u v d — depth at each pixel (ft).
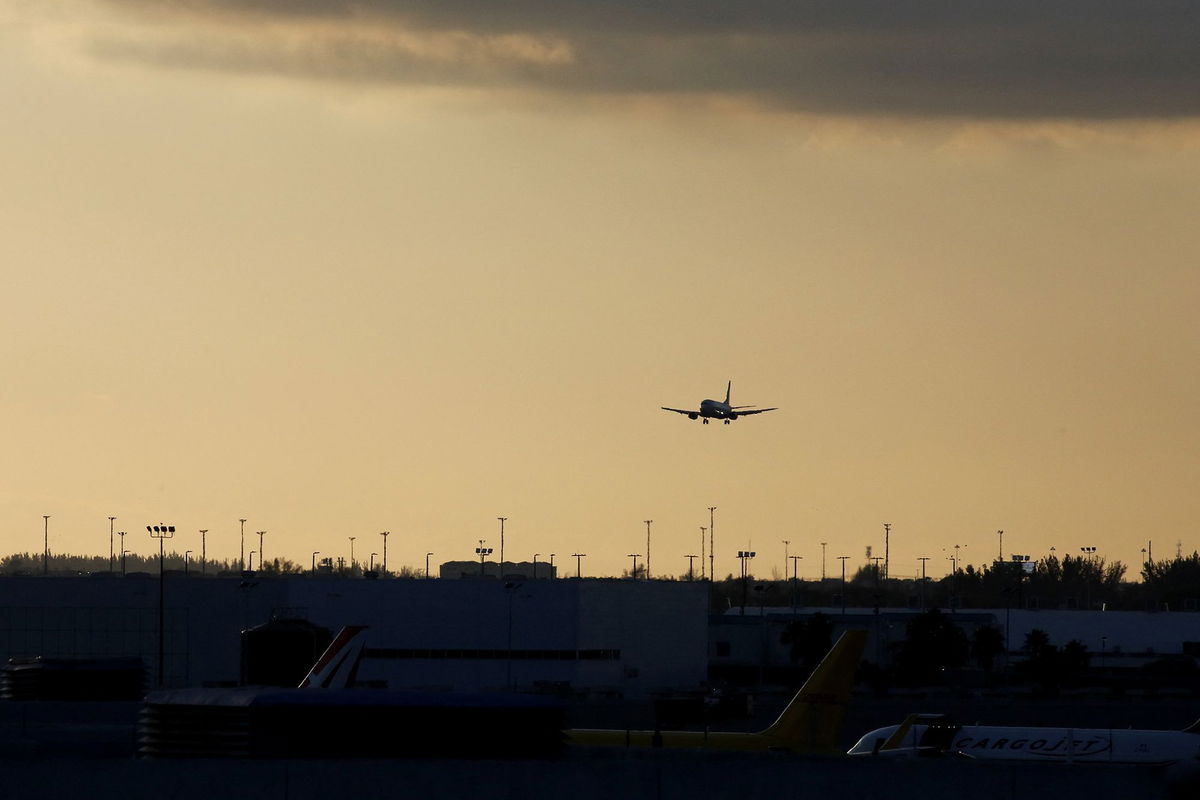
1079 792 580.30
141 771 583.17
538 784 586.45
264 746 636.07
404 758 642.63
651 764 594.24
